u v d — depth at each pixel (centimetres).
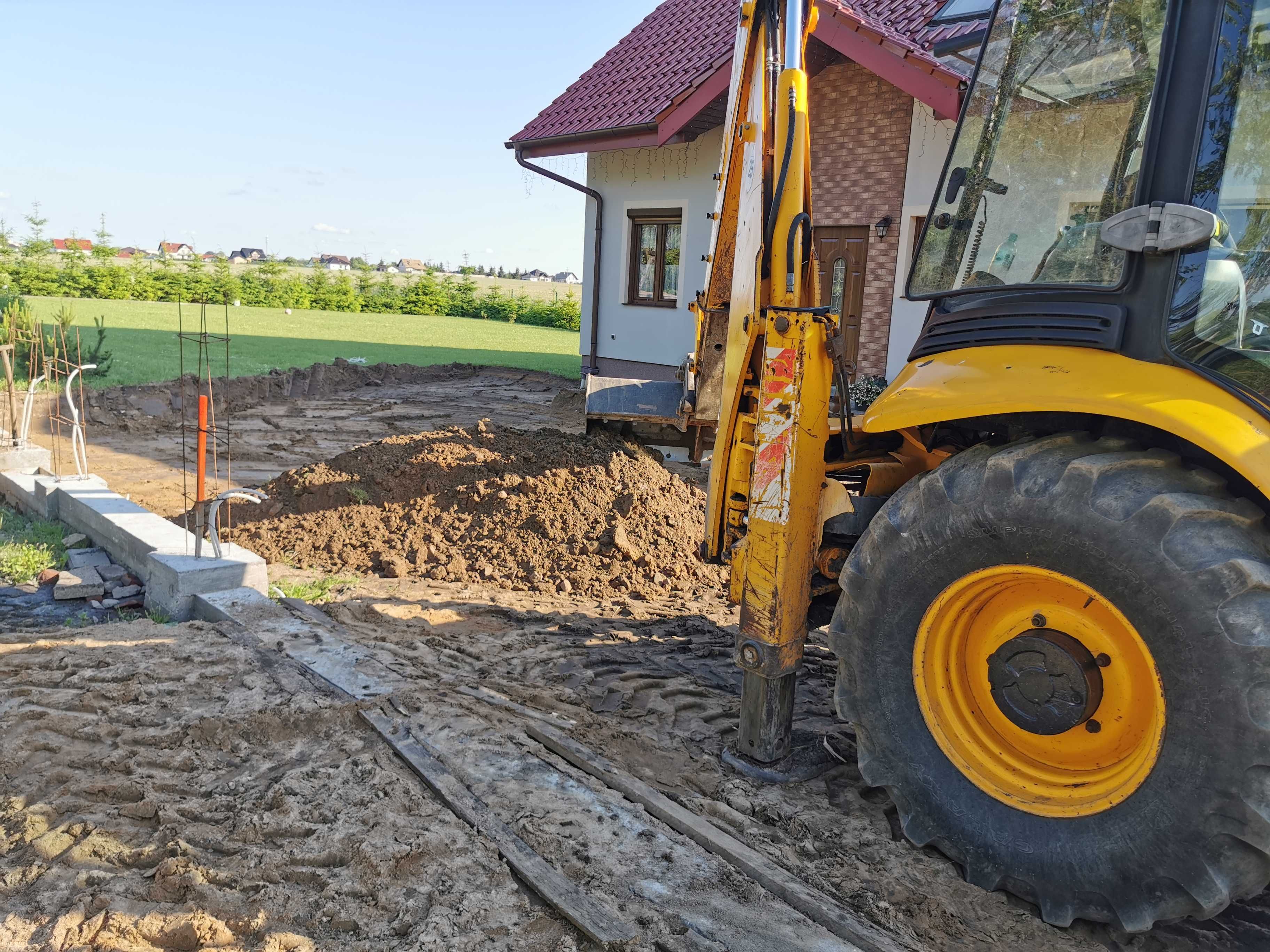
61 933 248
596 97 1484
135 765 337
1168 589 235
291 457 1059
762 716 352
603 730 388
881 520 296
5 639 466
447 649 488
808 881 284
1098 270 272
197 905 259
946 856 297
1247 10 249
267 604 518
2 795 318
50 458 887
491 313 3972
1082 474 250
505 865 280
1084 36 279
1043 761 283
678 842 298
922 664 291
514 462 737
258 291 3728
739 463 383
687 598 610
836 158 1154
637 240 1487
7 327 1292
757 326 350
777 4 353
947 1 381
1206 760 231
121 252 3972
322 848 287
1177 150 257
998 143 301
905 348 1100
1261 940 267
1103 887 253
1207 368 249
